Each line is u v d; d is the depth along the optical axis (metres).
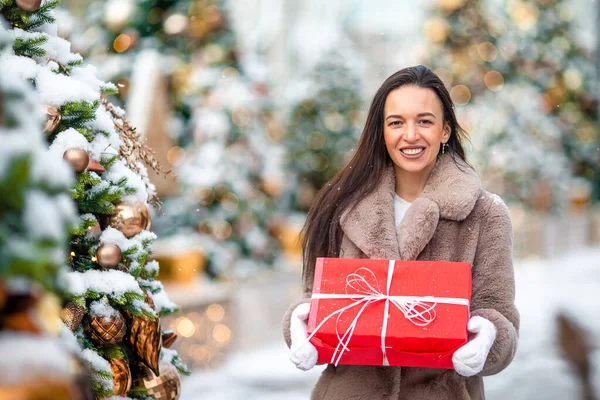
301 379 10.34
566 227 26.48
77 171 3.82
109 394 3.89
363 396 4.12
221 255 13.25
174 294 10.67
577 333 10.65
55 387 1.91
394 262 3.98
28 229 1.88
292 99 21.03
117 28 14.20
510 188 25.03
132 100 12.33
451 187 4.25
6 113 1.97
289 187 19.34
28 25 3.97
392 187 4.41
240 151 14.25
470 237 4.21
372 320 3.86
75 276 3.85
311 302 3.99
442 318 3.82
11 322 1.96
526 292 18.36
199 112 14.07
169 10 14.49
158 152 12.28
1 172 1.82
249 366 10.92
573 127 27.30
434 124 4.29
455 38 24.34
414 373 4.16
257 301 12.90
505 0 24.86
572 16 26.27
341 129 20.88
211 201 13.79
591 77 26.73
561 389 10.16
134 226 4.11
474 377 4.21
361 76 21.58
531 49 25.33
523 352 12.21
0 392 1.85
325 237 4.47
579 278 20.59
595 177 28.59
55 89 3.83
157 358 4.17
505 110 24.80
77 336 3.89
